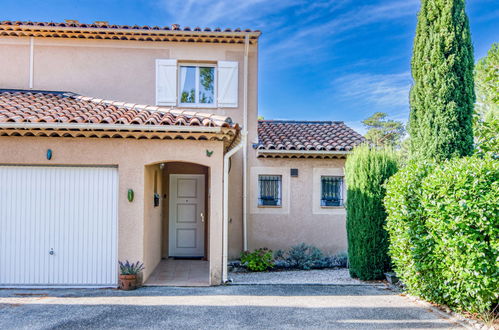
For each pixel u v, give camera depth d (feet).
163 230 37.01
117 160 25.70
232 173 37.86
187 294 23.85
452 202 18.60
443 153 25.22
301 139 40.04
